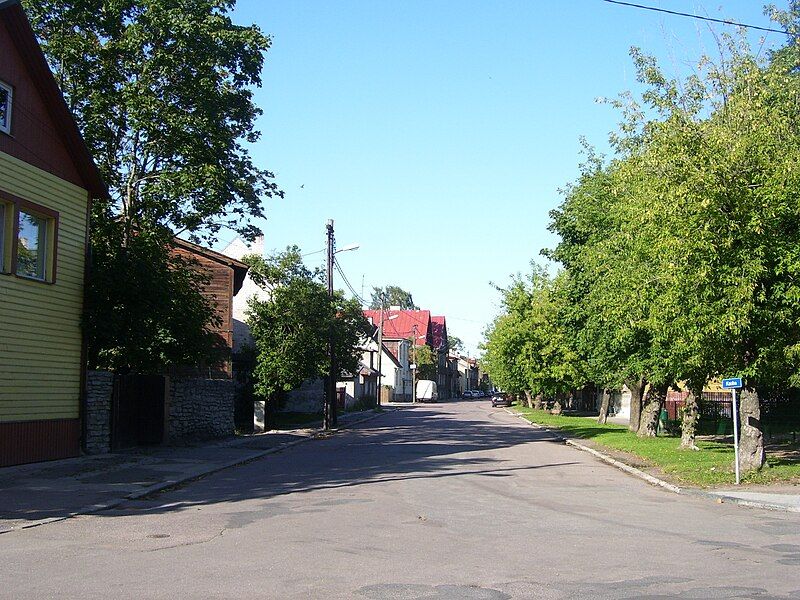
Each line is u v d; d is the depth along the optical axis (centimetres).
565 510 1316
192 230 2681
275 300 3531
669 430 3606
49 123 1870
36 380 1803
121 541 1009
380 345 7094
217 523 1155
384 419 5194
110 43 2442
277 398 4000
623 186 2320
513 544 998
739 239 1627
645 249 1970
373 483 1678
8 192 1708
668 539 1049
